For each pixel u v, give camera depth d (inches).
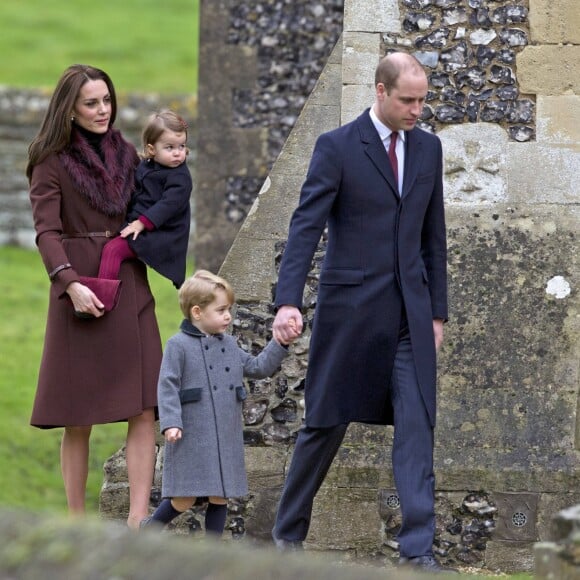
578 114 870.4
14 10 4146.2
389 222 743.7
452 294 872.9
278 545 783.1
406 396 735.1
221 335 796.6
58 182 836.0
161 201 845.2
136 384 834.8
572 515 555.2
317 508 872.9
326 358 753.6
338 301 746.2
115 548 490.0
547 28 871.7
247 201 1611.7
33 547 491.5
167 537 513.3
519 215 871.7
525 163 872.9
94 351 833.5
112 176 843.4
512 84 875.4
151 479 847.7
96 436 1371.8
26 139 2454.5
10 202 2450.8
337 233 751.7
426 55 880.9
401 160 752.3
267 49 1592.0
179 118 858.1
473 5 877.8
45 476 1305.4
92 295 816.9
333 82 914.7
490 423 870.4
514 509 864.3
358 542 871.1
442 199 770.8
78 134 843.4
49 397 836.6
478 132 876.0
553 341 868.6
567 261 868.0
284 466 900.6
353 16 885.2
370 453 874.8
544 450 867.4
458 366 871.7
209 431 778.8
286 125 1595.7
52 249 824.3
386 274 743.1
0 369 1630.2
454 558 868.6
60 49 3818.9
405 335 745.6
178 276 855.7
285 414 906.1
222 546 508.4
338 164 743.7
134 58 3809.1
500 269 871.7
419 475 721.0
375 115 753.6
